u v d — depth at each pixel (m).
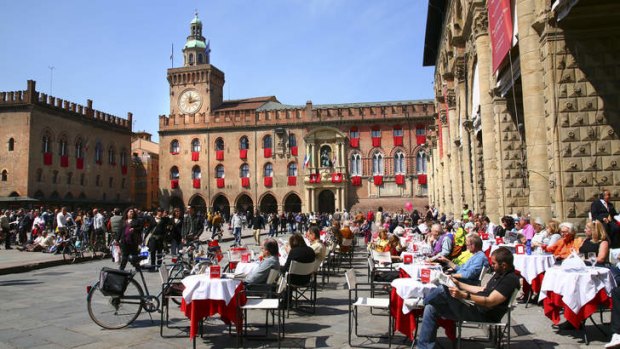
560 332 9.51
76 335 9.45
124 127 77.19
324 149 69.75
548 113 14.30
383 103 72.75
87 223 28.16
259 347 8.84
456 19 28.61
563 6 13.17
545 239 13.40
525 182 20.66
